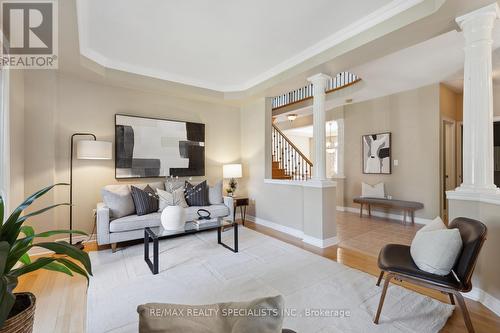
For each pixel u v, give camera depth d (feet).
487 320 6.15
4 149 8.75
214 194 14.62
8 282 3.02
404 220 15.72
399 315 6.32
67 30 8.32
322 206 11.60
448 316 6.26
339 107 20.54
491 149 7.15
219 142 17.15
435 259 5.66
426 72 13.47
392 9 8.06
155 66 12.85
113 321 6.16
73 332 5.81
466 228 5.99
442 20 7.55
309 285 7.89
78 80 12.28
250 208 17.06
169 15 8.52
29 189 10.59
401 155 16.84
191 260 9.86
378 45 9.04
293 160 20.93
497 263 6.52
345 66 10.91
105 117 13.09
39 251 10.73
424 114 15.75
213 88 15.58
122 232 10.89
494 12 6.94
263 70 13.44
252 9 8.21
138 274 8.68
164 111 15.02
